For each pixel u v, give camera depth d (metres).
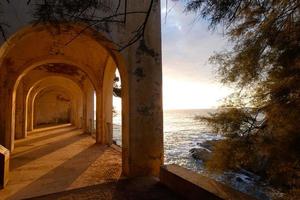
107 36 5.74
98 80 11.05
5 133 9.34
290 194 2.72
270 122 2.92
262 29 2.89
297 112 2.61
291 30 2.69
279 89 2.79
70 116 24.22
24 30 5.16
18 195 4.73
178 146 21.70
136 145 5.94
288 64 2.71
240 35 3.11
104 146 10.52
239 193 3.57
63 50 9.84
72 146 10.58
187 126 53.41
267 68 3.01
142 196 4.54
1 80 9.28
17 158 8.21
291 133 2.66
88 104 15.53
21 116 13.48
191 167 13.45
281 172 2.87
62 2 2.45
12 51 8.89
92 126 14.90
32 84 13.62
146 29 6.21
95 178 5.79
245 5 2.69
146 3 6.25
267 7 2.79
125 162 6.12
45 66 13.13
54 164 7.29
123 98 6.26
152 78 6.23
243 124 3.23
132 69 6.01
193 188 4.08
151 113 6.15
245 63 3.06
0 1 4.98
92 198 4.50
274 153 2.85
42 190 5.00
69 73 14.20
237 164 3.33
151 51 6.25
